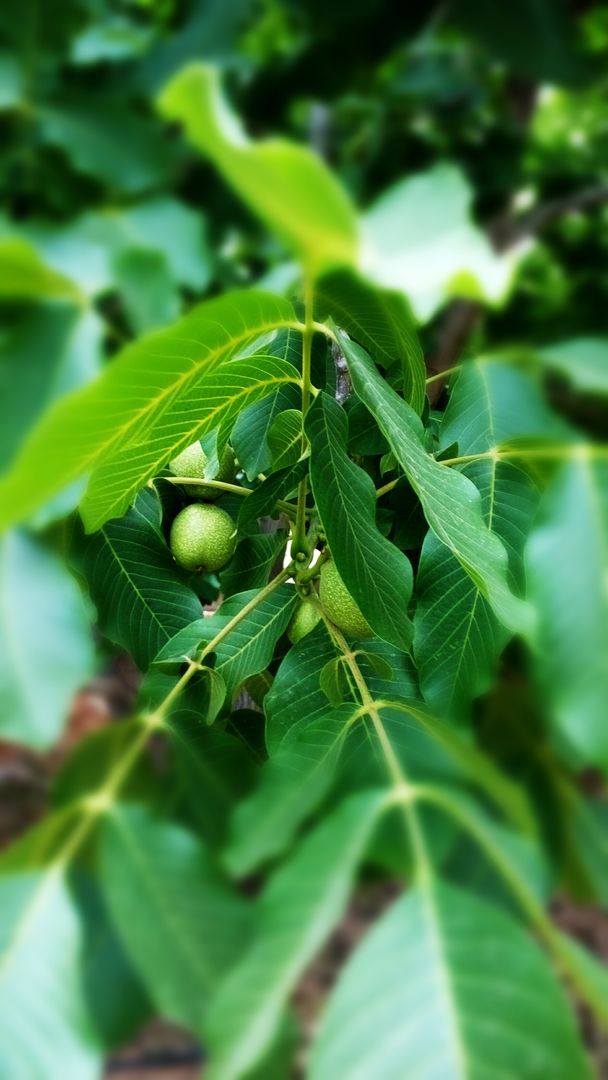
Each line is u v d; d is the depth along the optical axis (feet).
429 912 0.66
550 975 0.63
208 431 1.24
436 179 0.73
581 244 1.51
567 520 0.83
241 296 0.85
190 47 0.93
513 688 1.00
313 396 1.24
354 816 0.75
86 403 0.67
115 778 0.86
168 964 0.69
